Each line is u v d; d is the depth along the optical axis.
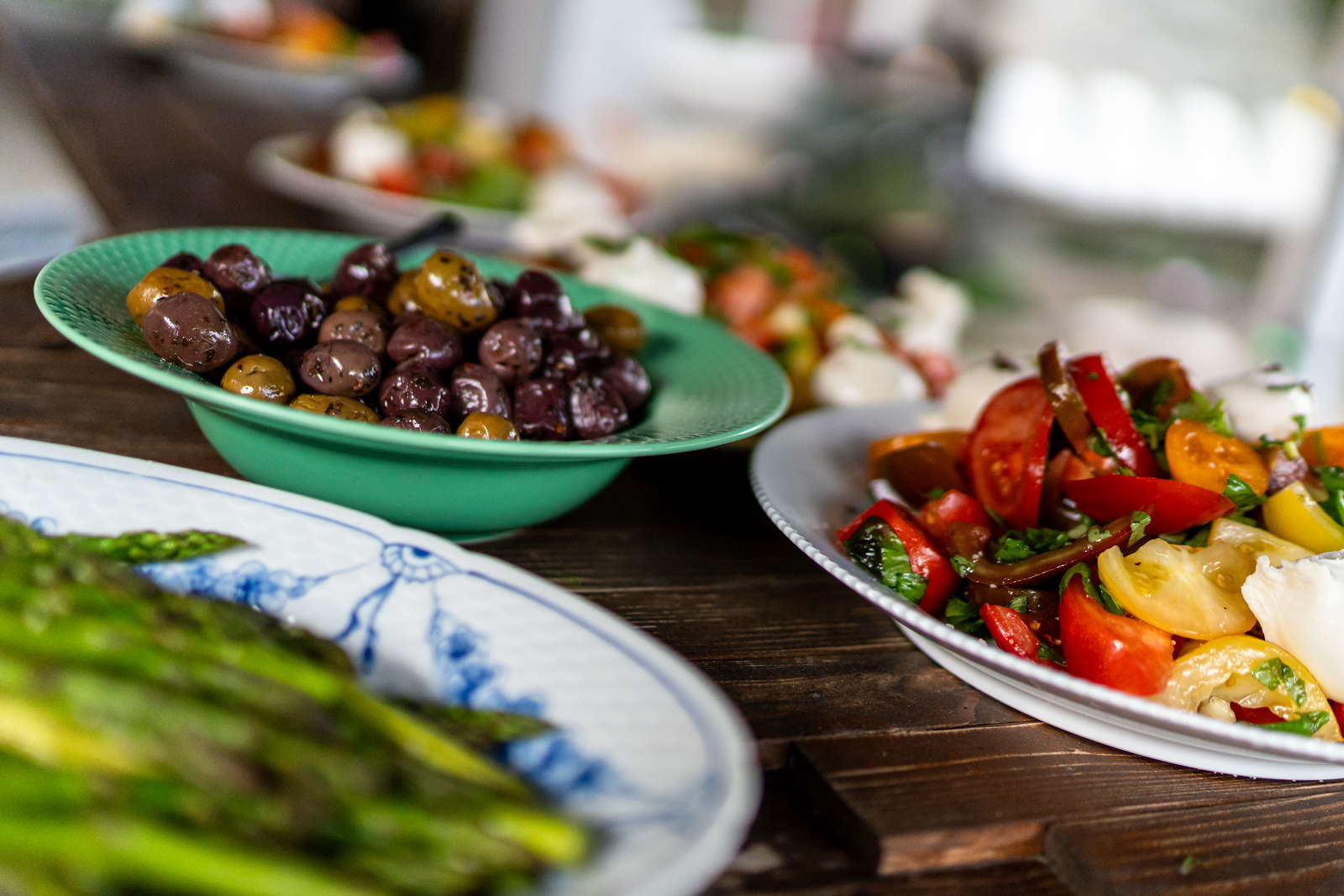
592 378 0.68
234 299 0.67
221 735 0.53
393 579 0.61
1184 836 0.63
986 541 0.69
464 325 0.68
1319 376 2.04
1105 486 0.69
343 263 0.69
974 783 0.63
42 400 0.73
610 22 3.31
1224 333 2.30
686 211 2.72
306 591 0.60
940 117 3.23
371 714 0.55
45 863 0.50
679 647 0.67
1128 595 0.65
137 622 0.55
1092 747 0.66
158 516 0.62
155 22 1.64
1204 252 3.35
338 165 1.26
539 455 0.63
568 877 0.54
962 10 3.43
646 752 0.56
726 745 0.56
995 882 0.61
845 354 0.89
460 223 0.85
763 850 0.60
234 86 1.70
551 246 0.96
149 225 0.96
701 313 0.92
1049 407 0.71
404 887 0.53
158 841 0.50
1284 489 0.69
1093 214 3.30
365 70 1.81
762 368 0.74
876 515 0.69
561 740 0.57
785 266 0.98
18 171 1.36
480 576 0.61
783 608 0.70
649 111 3.45
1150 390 0.73
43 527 0.61
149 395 0.76
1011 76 3.35
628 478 0.78
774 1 3.55
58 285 0.65
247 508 0.62
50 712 0.53
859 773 0.62
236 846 0.52
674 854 0.54
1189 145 3.30
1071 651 0.65
